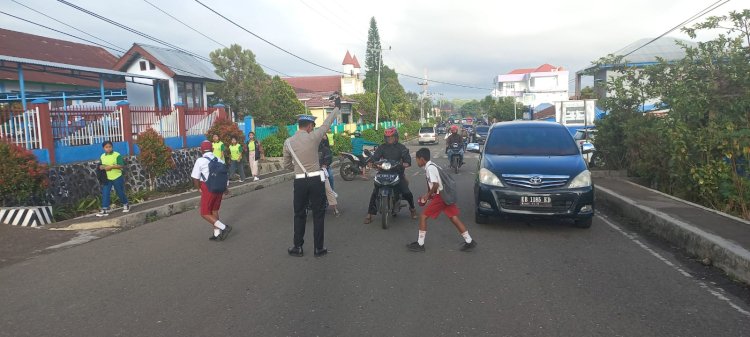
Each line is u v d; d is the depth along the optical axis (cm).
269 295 491
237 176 1612
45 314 450
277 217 928
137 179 1289
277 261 618
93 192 1147
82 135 1166
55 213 978
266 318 431
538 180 746
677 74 1243
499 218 869
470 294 487
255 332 402
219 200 754
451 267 582
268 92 3092
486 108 9888
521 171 763
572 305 455
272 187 1438
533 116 5753
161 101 2134
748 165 911
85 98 2233
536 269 571
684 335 390
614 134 1330
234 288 514
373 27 7744
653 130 1141
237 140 1541
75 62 2575
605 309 445
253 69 3212
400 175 846
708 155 955
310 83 7888
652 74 1305
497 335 391
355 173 1556
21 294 510
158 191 1336
